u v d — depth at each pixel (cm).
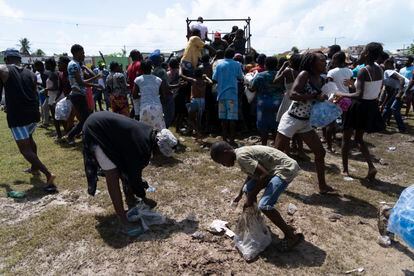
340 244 428
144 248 409
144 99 681
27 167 682
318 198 550
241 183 598
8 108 543
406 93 1207
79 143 854
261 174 382
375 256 408
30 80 560
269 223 468
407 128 1057
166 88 788
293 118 524
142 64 692
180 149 784
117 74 820
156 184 590
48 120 1101
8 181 610
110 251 406
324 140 879
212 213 492
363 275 375
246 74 945
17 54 567
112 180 426
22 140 549
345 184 605
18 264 386
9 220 476
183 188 573
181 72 880
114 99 823
